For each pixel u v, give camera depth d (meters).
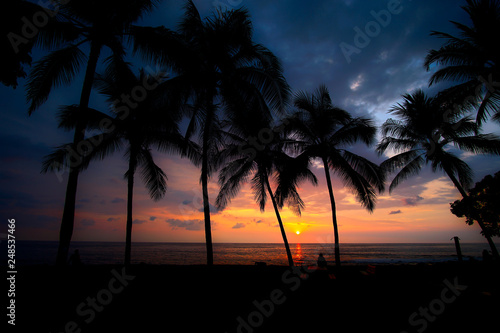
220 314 6.70
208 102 10.52
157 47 8.56
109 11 8.61
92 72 8.37
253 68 10.50
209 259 9.54
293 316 6.73
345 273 12.73
